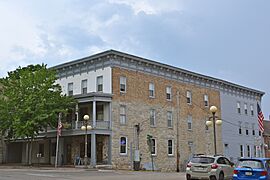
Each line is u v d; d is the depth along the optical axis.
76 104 40.25
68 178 22.72
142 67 43.72
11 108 39.72
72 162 41.28
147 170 40.47
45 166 39.41
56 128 40.03
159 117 44.88
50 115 37.78
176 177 25.27
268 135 66.69
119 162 39.12
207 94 53.06
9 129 41.78
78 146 41.25
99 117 40.34
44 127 39.91
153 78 44.94
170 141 45.88
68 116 42.50
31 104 38.50
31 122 37.38
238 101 59.47
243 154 58.34
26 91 39.59
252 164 18.70
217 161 21.89
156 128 44.19
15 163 47.06
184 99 48.94
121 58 41.25
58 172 29.09
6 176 23.56
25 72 40.84
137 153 40.56
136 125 41.69
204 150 50.69
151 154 42.81
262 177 18.22
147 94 43.78
